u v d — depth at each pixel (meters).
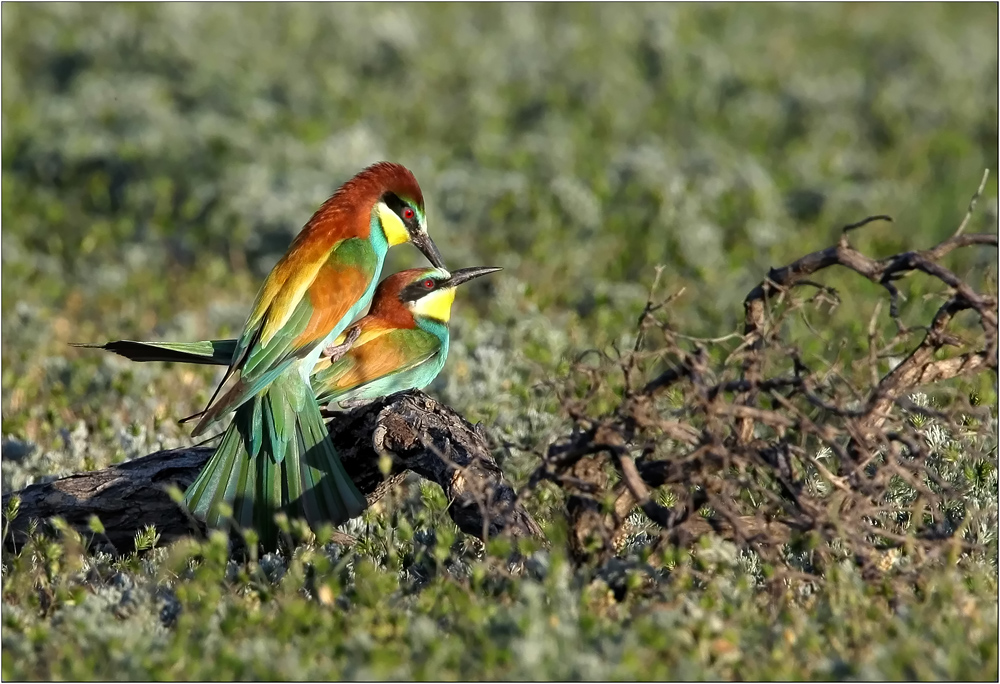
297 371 10.70
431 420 9.88
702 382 8.36
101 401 14.09
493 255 19.11
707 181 21.33
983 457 9.15
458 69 30.27
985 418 9.05
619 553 9.16
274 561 9.45
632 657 7.09
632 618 8.00
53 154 23.27
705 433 8.30
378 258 11.95
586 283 17.78
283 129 25.12
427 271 12.62
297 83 27.97
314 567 8.99
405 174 12.22
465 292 18.61
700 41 32.16
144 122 23.70
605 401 11.81
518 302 15.61
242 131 23.77
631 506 8.78
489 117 26.70
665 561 8.39
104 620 8.14
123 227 20.86
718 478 8.52
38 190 22.72
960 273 17.06
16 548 10.22
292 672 7.26
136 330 17.22
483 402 12.83
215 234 20.72
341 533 10.05
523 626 7.42
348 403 11.77
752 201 20.44
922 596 8.38
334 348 12.02
